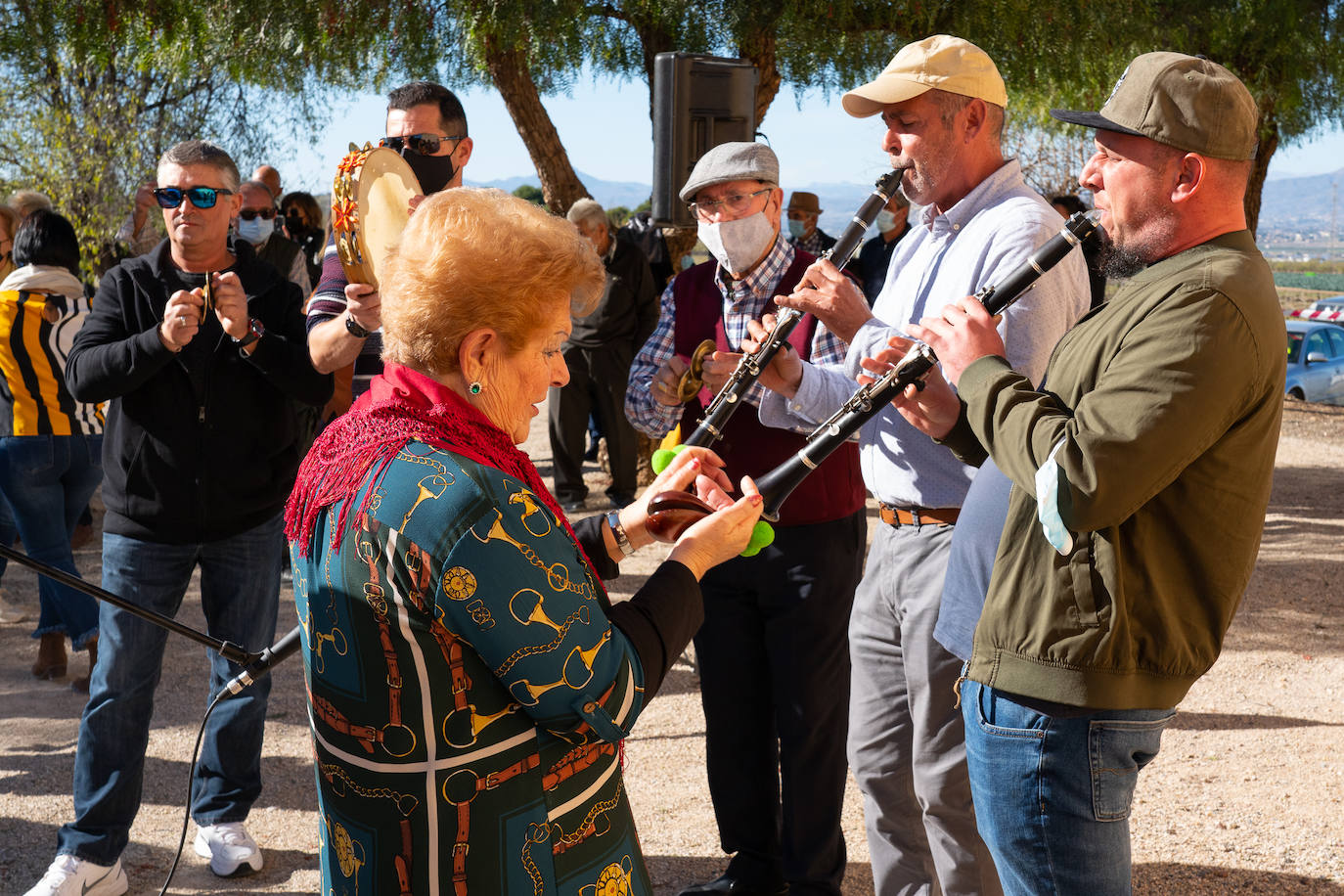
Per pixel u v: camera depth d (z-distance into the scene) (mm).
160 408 3023
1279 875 3254
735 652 3016
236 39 7730
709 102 4918
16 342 4609
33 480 4715
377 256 2529
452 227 1477
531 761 1474
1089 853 1841
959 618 2150
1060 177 12844
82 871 3047
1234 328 1680
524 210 1526
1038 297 2385
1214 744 4215
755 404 2992
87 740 3066
